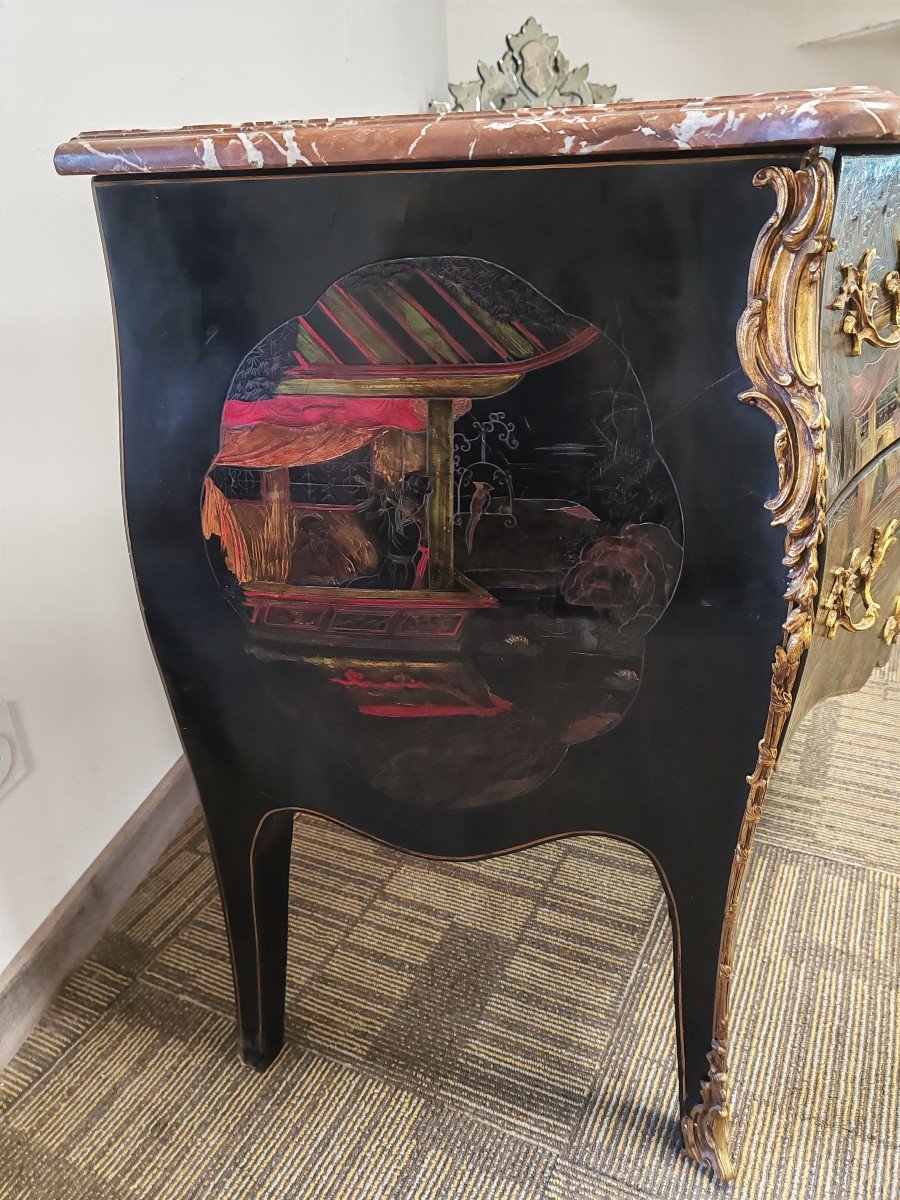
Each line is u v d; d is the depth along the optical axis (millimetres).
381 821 701
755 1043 868
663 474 529
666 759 617
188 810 1203
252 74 1247
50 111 878
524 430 537
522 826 677
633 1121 797
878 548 672
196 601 638
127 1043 879
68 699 965
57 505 927
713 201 462
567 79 1474
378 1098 820
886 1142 776
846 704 1416
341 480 575
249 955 790
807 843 1126
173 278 549
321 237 517
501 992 929
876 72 2215
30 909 922
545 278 500
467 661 611
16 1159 774
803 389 482
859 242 513
